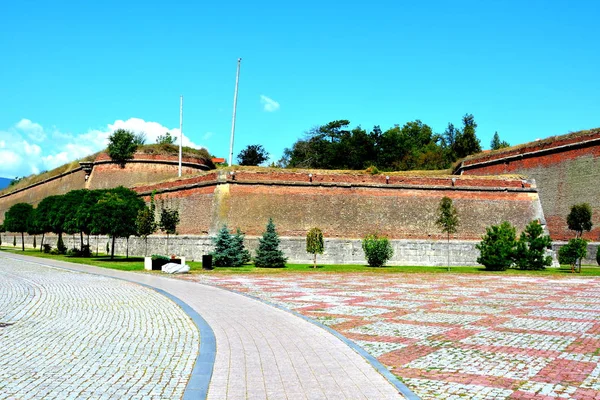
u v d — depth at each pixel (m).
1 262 42.94
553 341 12.60
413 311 17.52
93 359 10.16
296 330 13.57
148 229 44.62
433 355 11.05
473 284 28.30
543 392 8.41
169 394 7.89
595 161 51.50
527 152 59.19
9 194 109.56
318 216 46.31
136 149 75.62
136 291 22.45
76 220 48.22
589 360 10.67
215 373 9.20
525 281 30.73
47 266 38.31
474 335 13.30
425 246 46.75
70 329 13.38
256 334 12.98
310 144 106.62
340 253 45.25
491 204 49.50
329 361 10.20
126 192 50.66
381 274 35.59
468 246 47.38
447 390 8.46
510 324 15.02
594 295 22.95
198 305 18.16
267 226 40.31
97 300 19.34
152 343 11.75
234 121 56.50
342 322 15.16
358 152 95.44
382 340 12.62
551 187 55.88
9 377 8.78
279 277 31.75
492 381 9.05
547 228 52.00
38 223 60.47
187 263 42.03
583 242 39.91
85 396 7.74
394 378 9.00
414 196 48.56
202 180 48.25
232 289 24.05
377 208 47.59
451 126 125.81
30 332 12.92
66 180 85.94
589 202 51.31
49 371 9.20
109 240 61.16
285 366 9.77
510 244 41.09
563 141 55.09
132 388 8.19
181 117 66.56
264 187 46.09
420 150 113.00
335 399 7.73
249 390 8.14
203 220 46.78
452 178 49.44
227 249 39.91
